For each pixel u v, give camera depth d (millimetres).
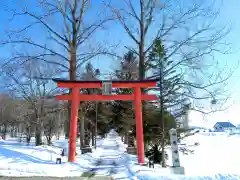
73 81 13930
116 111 30031
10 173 9695
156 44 17516
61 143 34875
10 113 37938
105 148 34125
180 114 18281
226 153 28891
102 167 12320
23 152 14312
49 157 14227
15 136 50969
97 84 14117
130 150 23609
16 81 25203
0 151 13461
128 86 14148
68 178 9180
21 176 9258
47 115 28188
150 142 18391
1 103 37656
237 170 17703
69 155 13406
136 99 14070
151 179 8570
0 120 37625
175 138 11953
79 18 17531
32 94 26844
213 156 26344
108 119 38188
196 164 20969
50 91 26797
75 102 13812
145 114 18031
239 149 33000
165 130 17453
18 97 28156
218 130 98938
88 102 23016
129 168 11461
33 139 44438
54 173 10133
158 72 17625
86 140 26750
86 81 13977
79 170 11234
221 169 18250
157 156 17797
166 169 11297
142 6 18422
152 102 18672
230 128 92438
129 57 26453
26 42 16844
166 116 17938
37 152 15383
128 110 25250
